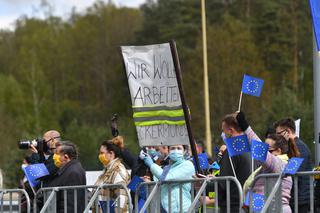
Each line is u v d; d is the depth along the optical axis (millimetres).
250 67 102500
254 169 17641
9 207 20391
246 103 87000
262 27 117938
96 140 82250
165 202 17797
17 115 124062
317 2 19656
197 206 17516
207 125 68375
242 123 16125
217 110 95375
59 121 123375
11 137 103688
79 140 82000
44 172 19406
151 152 20438
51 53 137625
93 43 134375
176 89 17859
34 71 130250
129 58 18297
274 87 107500
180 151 17875
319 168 17125
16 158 72125
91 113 125500
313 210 15789
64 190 19031
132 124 88188
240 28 112688
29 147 21344
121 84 126188
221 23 117062
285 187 16094
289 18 118375
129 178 20469
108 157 19969
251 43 110625
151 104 18109
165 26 117812
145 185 17938
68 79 133000
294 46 116812
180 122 17797
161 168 19188
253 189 16016
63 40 138875
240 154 17109
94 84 131125
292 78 113750
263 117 79000
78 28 138500
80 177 19594
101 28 136375
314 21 19641
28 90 129250
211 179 16516
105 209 19000
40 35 141750
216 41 105125
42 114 123938
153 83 18109
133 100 18219
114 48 132250
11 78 128000
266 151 15492
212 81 99812
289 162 15406
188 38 114312
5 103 124875
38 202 20344
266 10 118562
